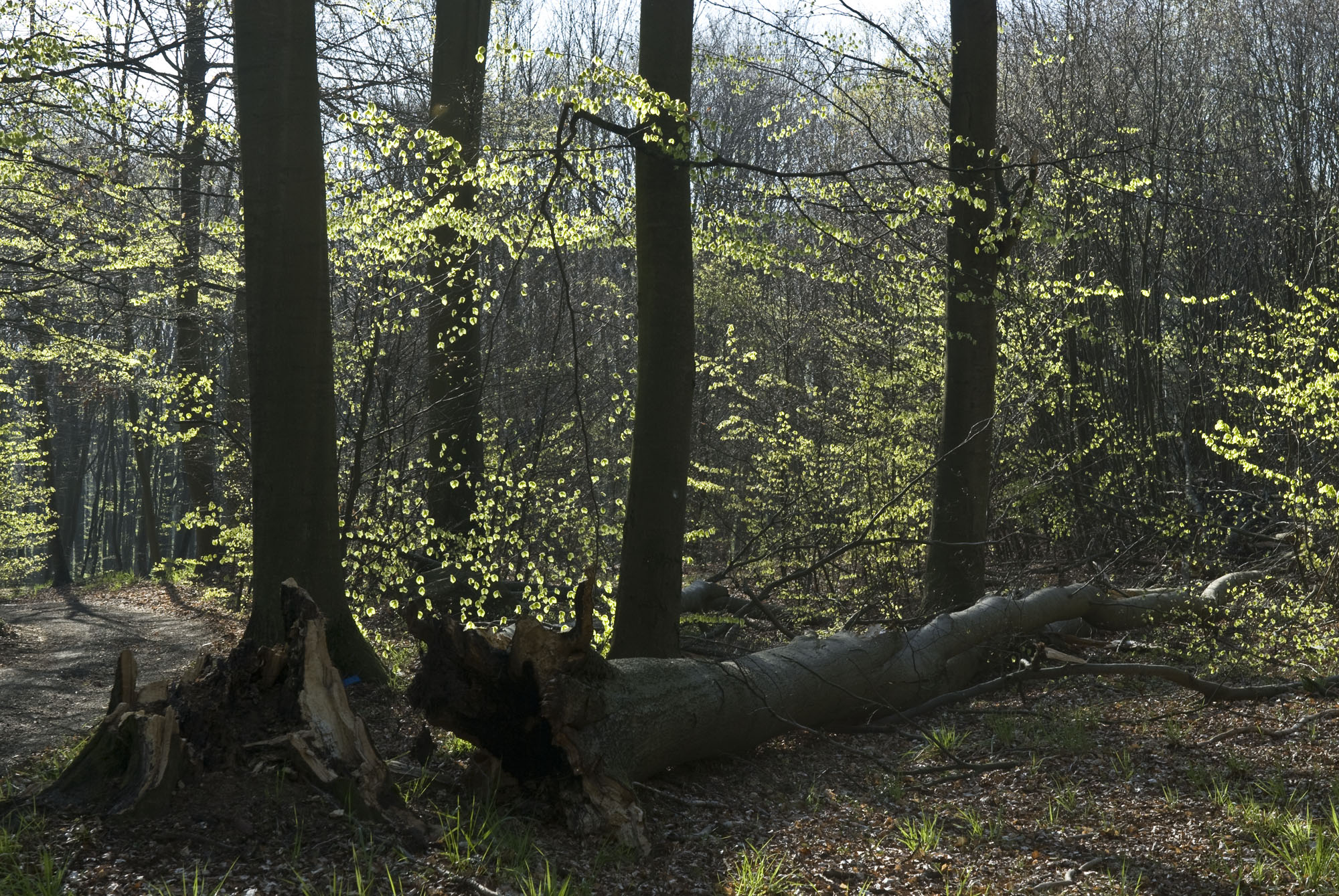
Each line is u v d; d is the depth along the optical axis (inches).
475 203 393.4
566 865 165.3
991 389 384.8
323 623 192.1
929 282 448.5
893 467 453.1
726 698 223.0
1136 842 180.9
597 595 316.5
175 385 386.3
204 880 144.3
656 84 276.2
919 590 450.6
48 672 384.8
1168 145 551.2
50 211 430.0
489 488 428.5
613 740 188.9
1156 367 593.3
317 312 288.2
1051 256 515.2
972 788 221.3
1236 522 486.3
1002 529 535.2
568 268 605.3
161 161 466.3
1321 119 613.9
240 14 279.4
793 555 454.3
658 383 278.8
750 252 315.9
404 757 223.0
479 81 438.3
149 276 474.9
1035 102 599.5
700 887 162.2
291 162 282.4
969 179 373.7
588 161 291.4
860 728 274.4
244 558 415.5
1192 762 229.0
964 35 377.7
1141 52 611.8
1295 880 158.4
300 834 161.9
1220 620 377.7
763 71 407.5
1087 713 276.8
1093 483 545.3
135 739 170.7
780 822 197.6
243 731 180.9
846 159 748.0
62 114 350.9
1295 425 416.5
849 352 546.0
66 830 157.2
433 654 186.5
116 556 1541.6
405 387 420.8
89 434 1425.9
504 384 494.6
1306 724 246.1
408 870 154.9
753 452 552.4
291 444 285.0
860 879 167.3
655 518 278.8
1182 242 606.9
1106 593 410.3
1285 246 569.3
